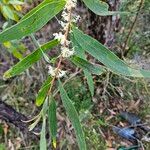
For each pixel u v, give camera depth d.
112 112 0.69
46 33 0.71
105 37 0.65
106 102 0.69
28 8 0.64
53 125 0.25
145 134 0.67
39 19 0.20
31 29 0.20
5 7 0.46
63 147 0.65
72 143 0.65
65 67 0.65
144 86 0.69
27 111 0.69
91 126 0.66
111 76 0.67
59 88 0.23
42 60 0.68
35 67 0.70
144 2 0.68
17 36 0.20
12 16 0.46
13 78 0.72
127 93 0.70
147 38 0.72
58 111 0.67
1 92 0.72
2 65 0.73
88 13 0.62
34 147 0.65
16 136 0.67
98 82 0.68
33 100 0.71
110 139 0.66
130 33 0.65
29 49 0.69
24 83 0.72
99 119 0.67
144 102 0.70
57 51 0.65
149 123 0.68
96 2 0.21
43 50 0.23
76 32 0.21
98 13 0.21
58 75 0.22
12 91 0.72
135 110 0.70
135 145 0.66
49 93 0.24
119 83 0.69
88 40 0.21
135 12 0.65
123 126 0.68
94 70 0.23
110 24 0.64
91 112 0.68
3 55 0.72
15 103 0.70
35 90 0.71
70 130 0.65
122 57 0.67
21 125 0.60
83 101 0.68
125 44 0.66
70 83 0.68
